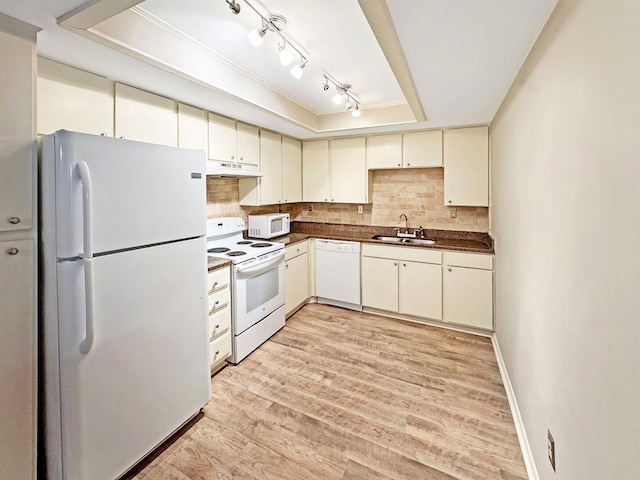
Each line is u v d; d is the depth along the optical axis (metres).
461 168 3.27
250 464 1.60
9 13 1.24
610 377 0.80
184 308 1.80
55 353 1.32
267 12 1.60
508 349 2.20
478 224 3.52
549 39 1.28
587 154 0.93
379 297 3.57
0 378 1.24
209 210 3.20
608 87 0.80
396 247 3.43
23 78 1.29
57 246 1.29
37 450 1.41
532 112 1.54
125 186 1.46
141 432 1.58
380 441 1.75
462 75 1.89
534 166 1.51
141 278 1.56
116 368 1.46
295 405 2.05
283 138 3.74
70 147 1.27
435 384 2.28
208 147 2.63
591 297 0.91
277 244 3.21
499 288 2.65
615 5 0.76
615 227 0.77
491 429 1.83
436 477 1.52
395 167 3.62
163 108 2.23
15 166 1.26
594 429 0.89
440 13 1.28
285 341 2.97
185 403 1.83
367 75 2.43
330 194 4.02
